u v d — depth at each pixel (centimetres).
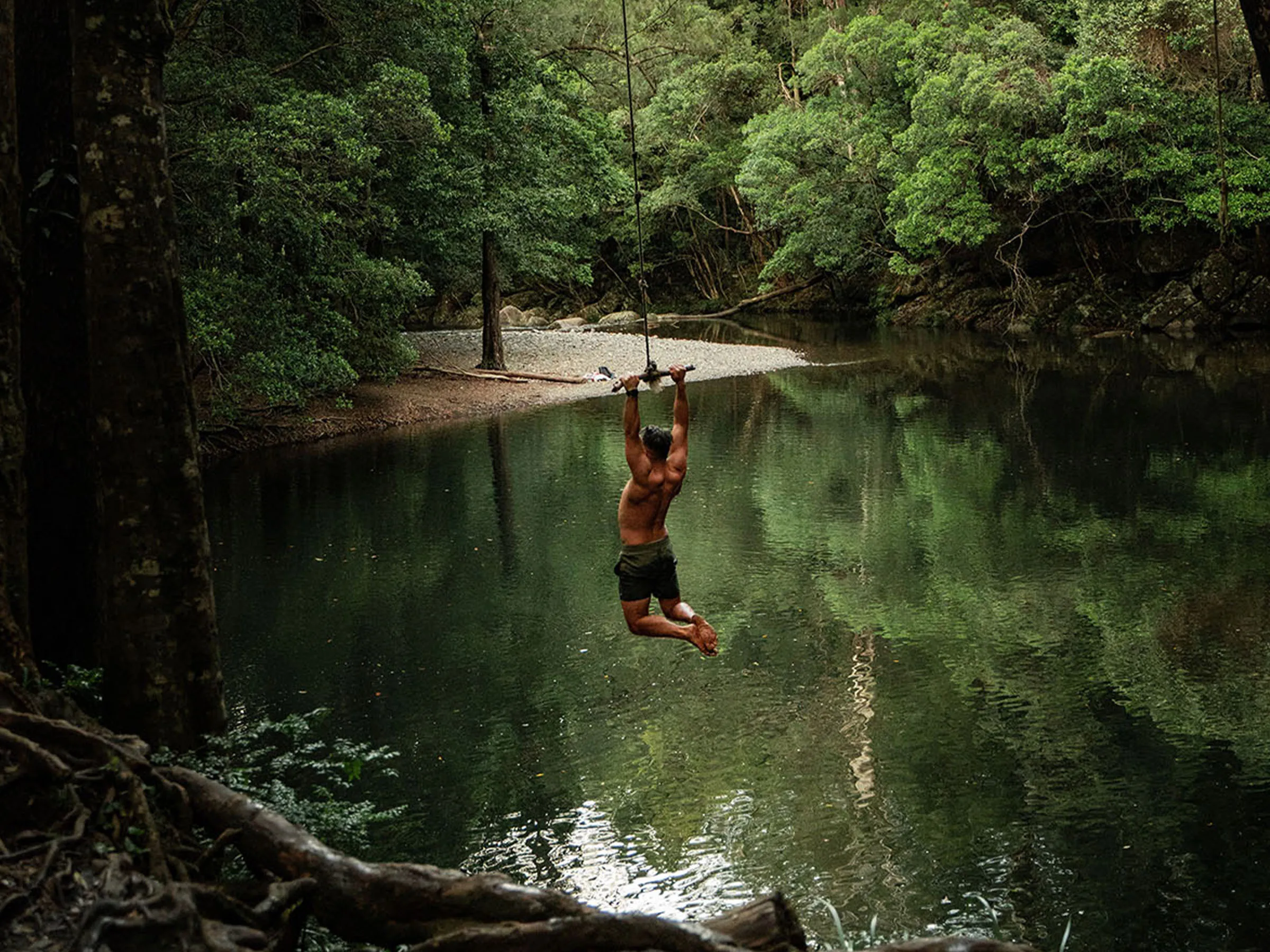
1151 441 2278
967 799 915
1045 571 1521
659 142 5647
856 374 3497
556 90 3531
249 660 1259
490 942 411
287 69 2398
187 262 2145
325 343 2459
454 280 3934
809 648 1279
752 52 5703
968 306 4691
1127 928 733
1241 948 709
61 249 771
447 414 3006
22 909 412
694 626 745
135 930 397
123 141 635
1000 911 756
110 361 641
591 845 854
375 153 2180
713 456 2347
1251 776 936
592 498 2011
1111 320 4153
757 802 920
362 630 1353
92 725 562
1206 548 1577
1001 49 4075
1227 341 3669
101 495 652
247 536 1791
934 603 1414
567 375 3572
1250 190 3634
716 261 6406
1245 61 3638
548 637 1329
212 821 501
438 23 2692
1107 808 894
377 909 445
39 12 764
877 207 4816
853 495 1991
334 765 706
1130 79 3616
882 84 4841
